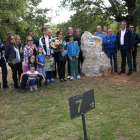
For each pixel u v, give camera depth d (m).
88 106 3.13
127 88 5.86
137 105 4.56
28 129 3.70
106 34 8.13
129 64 7.32
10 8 12.80
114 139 3.24
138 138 3.25
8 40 6.16
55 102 5.00
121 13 16.20
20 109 4.66
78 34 7.48
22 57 6.46
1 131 3.66
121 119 3.91
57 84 6.62
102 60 7.27
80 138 3.32
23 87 5.94
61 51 6.54
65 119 4.03
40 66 6.52
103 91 5.68
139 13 14.56
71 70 7.02
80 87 6.16
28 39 6.26
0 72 9.38
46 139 3.33
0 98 5.52
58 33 6.57
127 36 7.11
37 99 5.29
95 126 3.69
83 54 7.53
